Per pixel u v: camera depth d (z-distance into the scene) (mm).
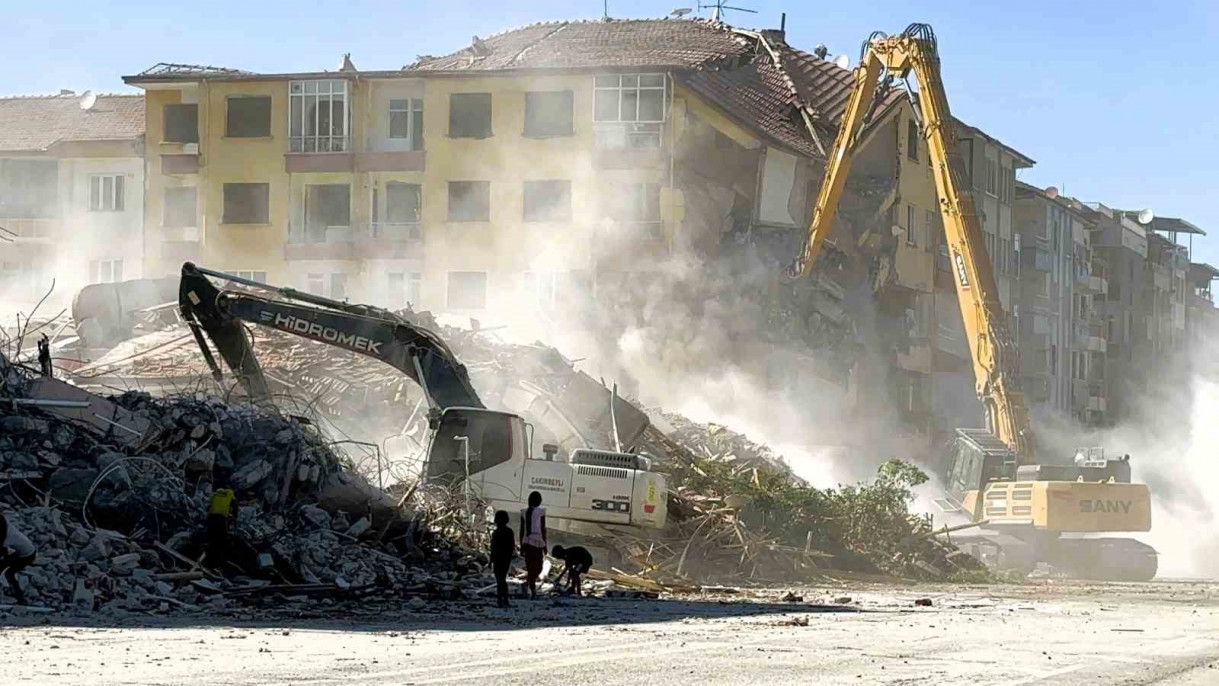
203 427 26547
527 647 15125
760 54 69750
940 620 20250
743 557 31625
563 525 29406
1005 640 16969
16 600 18484
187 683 11617
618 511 29250
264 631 16359
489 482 29281
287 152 65750
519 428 29562
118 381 39812
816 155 63062
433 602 21719
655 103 62312
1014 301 88125
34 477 23703
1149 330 119250
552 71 62781
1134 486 43188
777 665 13633
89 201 70438
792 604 23672
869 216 64875
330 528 25484
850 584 31734
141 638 15289
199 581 21031
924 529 38000
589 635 16734
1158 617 21625
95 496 23234
